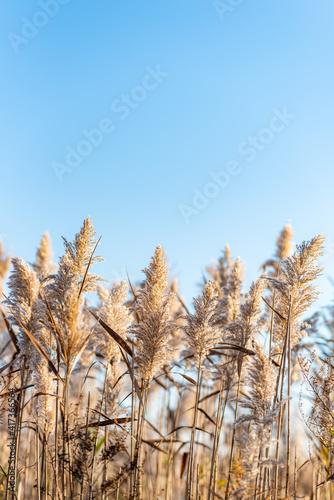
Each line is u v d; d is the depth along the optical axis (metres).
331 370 4.32
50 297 4.00
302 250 4.60
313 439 4.32
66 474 4.15
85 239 4.18
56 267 5.59
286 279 4.63
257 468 3.53
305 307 4.57
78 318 3.89
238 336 4.84
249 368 3.93
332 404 4.06
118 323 4.59
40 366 4.21
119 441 3.95
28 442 4.57
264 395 3.85
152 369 4.22
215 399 6.19
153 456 6.67
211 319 4.45
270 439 3.62
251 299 4.74
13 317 4.26
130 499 3.85
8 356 5.43
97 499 3.84
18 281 4.25
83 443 3.79
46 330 4.29
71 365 3.84
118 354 4.59
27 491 5.45
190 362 5.82
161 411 6.30
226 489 4.05
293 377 5.50
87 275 4.20
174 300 6.52
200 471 5.71
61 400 3.96
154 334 4.14
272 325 5.14
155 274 4.38
